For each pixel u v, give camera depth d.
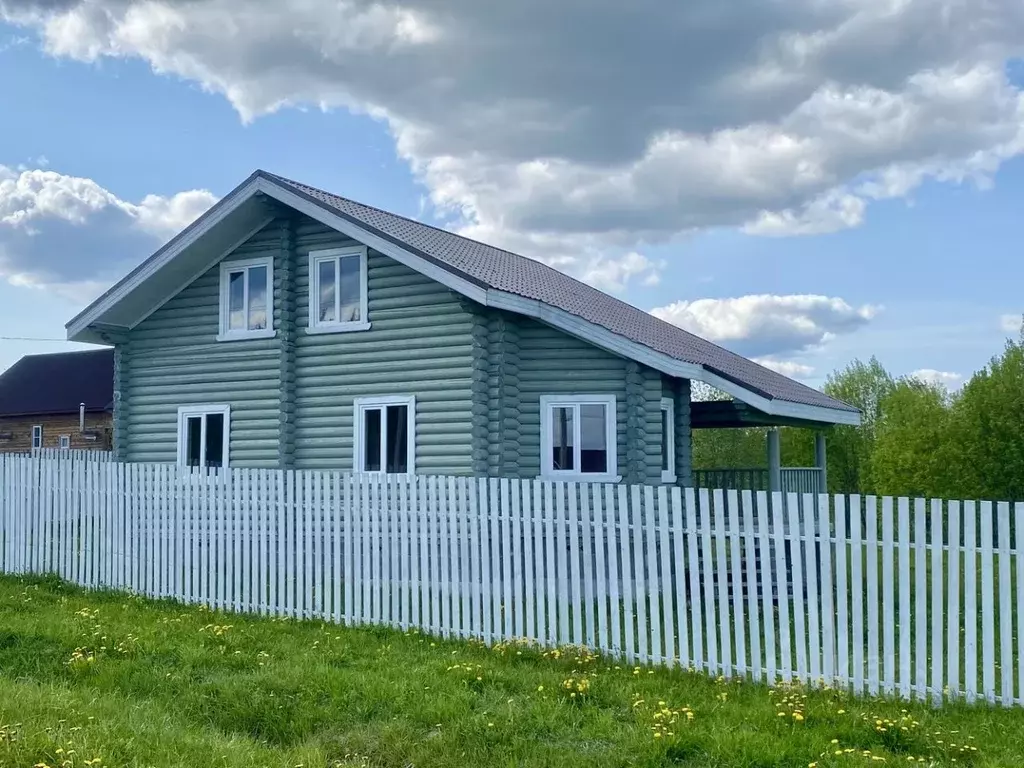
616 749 6.39
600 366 14.91
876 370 48.41
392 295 15.42
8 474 14.18
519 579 9.79
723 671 8.59
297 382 16.23
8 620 10.10
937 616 7.75
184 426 17.38
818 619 8.23
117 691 7.74
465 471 14.50
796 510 8.34
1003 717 7.19
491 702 7.46
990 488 32.44
